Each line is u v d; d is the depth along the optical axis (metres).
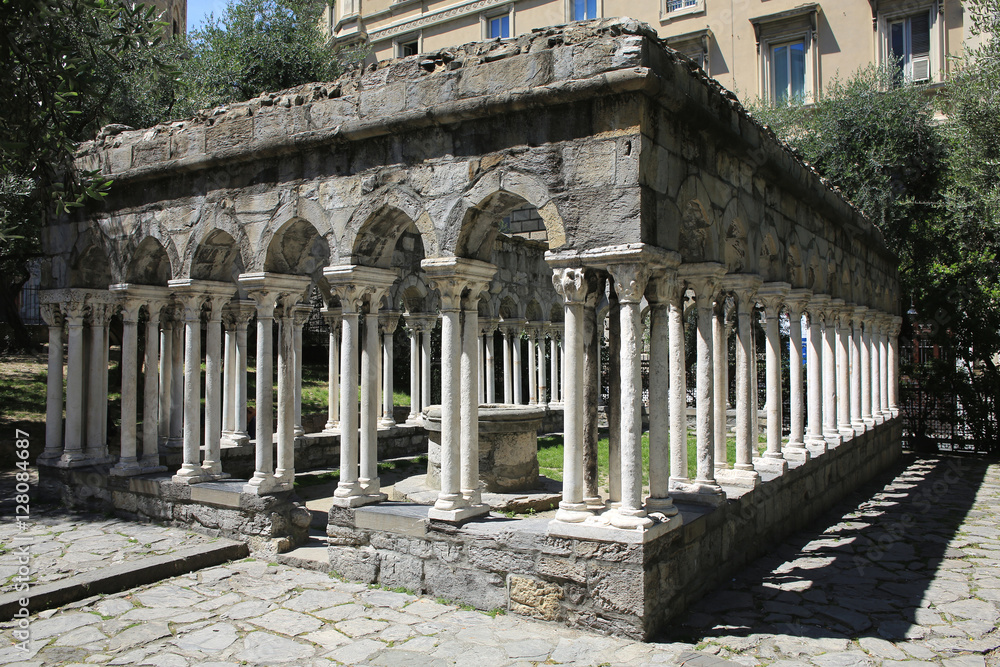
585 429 6.82
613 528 6.02
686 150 7.03
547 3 28.53
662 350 6.62
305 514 8.45
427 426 9.84
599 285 6.76
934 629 6.24
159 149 9.48
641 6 26.92
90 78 8.81
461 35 30.47
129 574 7.09
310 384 19.77
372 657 5.49
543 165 6.66
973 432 17.86
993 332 17.48
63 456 10.39
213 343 9.38
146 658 5.47
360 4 33.16
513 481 9.49
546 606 6.22
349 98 7.83
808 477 10.37
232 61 20.19
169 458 11.51
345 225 7.88
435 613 6.45
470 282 7.34
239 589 7.07
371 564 7.28
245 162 8.71
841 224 12.59
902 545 9.07
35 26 7.17
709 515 7.11
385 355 14.67
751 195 8.70
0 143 6.80
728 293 8.93
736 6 25.28
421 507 7.50
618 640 5.83
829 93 21.91
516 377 18.58
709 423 7.57
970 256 18.52
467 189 7.08
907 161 20.23
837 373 13.35
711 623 6.26
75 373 10.40
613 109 6.32
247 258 8.63
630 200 6.19
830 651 5.74
